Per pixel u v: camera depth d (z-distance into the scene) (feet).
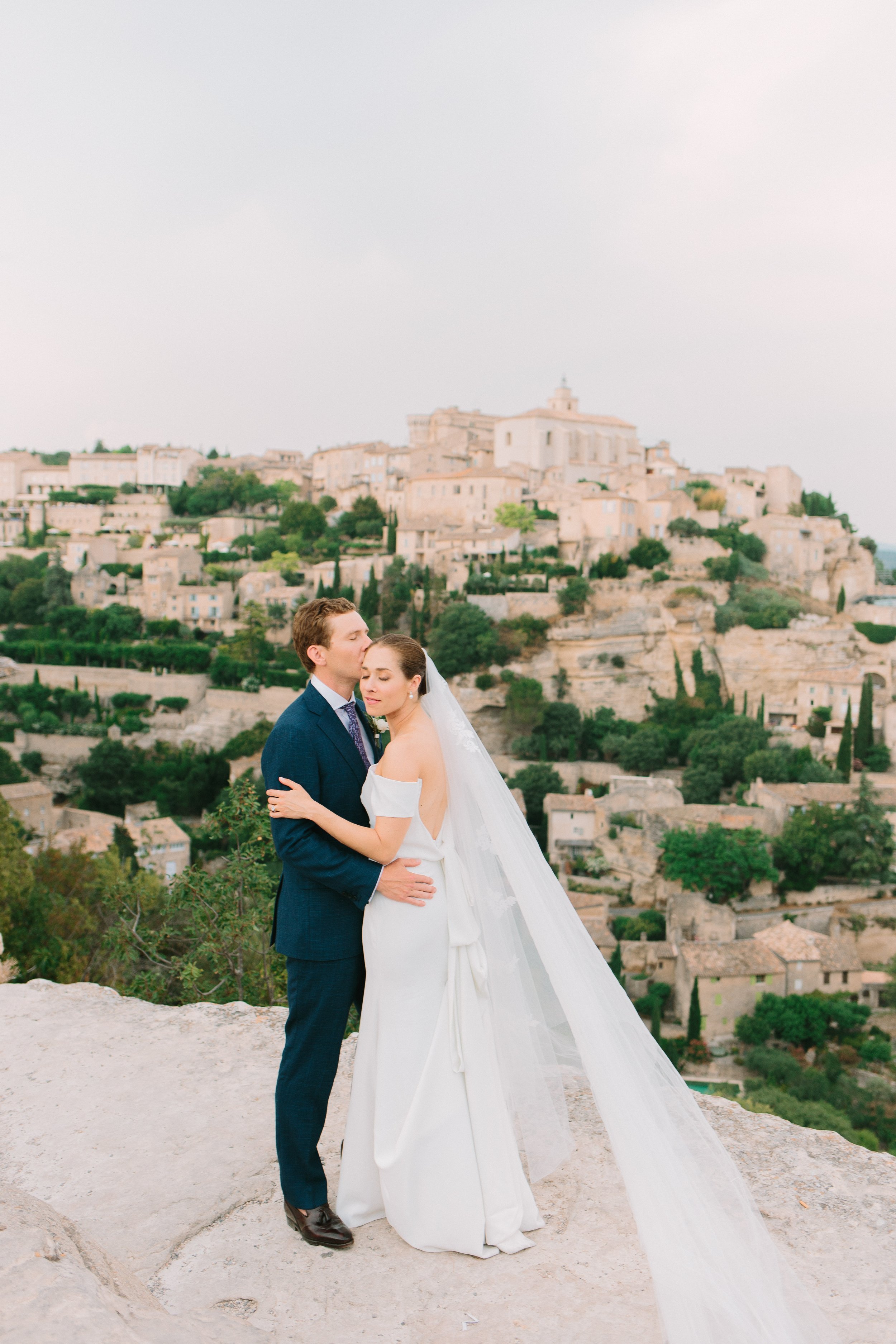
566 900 13.32
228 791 48.44
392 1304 11.70
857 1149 15.67
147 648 335.47
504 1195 12.76
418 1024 12.82
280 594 361.30
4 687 317.22
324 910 12.98
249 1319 11.48
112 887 51.83
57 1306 7.81
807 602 352.08
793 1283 11.79
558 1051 14.43
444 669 313.53
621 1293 11.80
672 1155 11.84
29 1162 15.24
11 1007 21.06
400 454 501.15
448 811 13.52
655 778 259.60
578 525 374.22
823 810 205.77
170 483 549.13
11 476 541.75
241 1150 15.38
